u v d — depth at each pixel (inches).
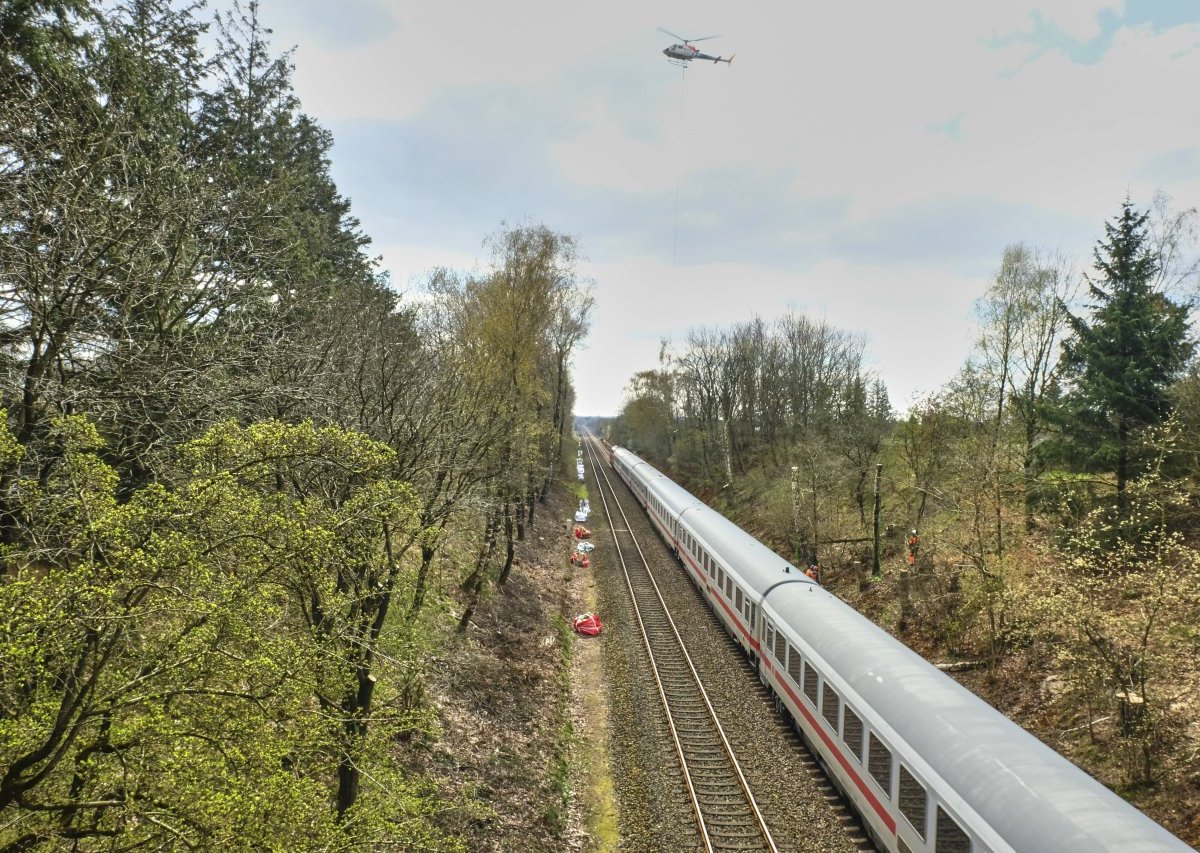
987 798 332.2
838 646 524.1
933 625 812.0
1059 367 903.1
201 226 446.6
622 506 1995.6
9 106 338.0
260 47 812.6
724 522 1064.2
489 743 565.0
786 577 722.2
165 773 198.8
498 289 899.4
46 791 205.9
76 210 309.0
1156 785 466.0
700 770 544.7
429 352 597.9
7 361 304.8
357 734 312.5
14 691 196.4
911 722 406.9
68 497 216.2
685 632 880.9
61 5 425.4
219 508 217.2
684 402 2554.1
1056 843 292.4
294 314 539.2
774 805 493.0
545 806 511.8
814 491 1168.2
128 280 350.9
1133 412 764.0
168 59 566.9
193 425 383.6
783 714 637.3
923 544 946.1
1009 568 722.8
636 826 486.3
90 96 417.1
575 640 887.7
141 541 205.5
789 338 2069.4
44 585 184.2
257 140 810.8
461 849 370.6
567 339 1467.8
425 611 562.6
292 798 212.7
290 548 235.3
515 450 848.3
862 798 452.8
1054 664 629.9
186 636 205.5
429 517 469.7
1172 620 503.8
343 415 457.4
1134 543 680.4
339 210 1179.9
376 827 280.7
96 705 191.0
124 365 332.5
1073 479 804.0
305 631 282.2
